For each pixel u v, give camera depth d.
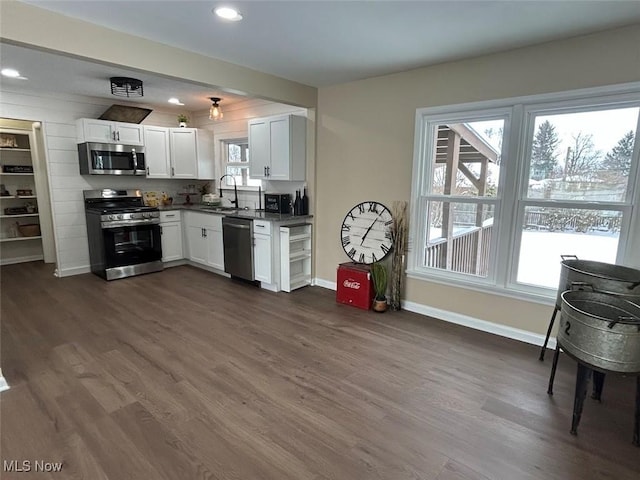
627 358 1.80
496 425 2.03
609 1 2.06
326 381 2.47
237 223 4.57
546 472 1.71
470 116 3.19
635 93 2.45
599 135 2.66
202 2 2.13
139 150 5.23
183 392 2.33
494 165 3.14
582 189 2.77
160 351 2.87
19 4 2.16
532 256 3.03
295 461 1.77
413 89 3.48
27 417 2.07
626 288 2.18
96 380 2.45
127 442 1.88
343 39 2.69
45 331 3.21
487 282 3.25
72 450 1.83
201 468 1.72
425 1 2.08
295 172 4.39
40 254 6.06
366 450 1.85
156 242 5.19
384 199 3.84
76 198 5.02
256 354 2.84
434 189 3.54
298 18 2.34
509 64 2.91
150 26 2.49
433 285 3.56
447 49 2.89
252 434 1.96
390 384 2.44
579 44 2.60
